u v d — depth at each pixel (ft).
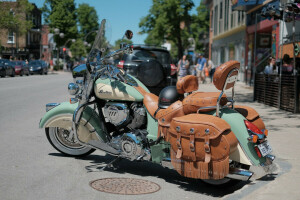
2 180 15.17
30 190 14.16
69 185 14.88
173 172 17.20
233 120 13.83
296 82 34.19
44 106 38.34
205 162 13.19
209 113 14.28
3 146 20.85
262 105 41.37
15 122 28.53
